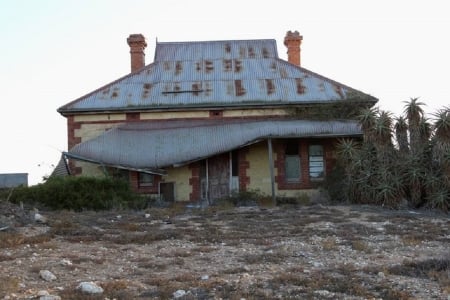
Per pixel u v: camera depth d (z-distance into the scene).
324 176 23.66
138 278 9.01
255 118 24.78
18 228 13.38
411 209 18.61
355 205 19.62
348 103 24.05
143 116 24.92
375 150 19.98
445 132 18.30
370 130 19.80
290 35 30.08
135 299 7.64
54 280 8.65
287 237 12.96
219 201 22.44
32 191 19.17
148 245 12.04
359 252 11.16
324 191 22.88
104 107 24.62
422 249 11.50
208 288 8.22
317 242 12.24
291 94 25.12
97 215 16.84
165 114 24.91
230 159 23.75
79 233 13.10
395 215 16.72
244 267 9.79
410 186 18.84
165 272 9.48
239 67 27.67
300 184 23.61
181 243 12.31
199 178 23.75
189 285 8.39
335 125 23.06
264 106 24.62
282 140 23.89
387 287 8.32
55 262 9.83
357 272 9.38
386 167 19.28
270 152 22.09
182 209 19.39
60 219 15.13
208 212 17.94
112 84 26.42
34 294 7.63
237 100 24.81
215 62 28.19
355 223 15.14
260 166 23.81
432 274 9.05
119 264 10.06
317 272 9.38
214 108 24.75
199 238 12.80
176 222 15.67
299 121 23.91
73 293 7.74
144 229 14.26
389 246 11.82
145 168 22.20
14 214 14.53
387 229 14.05
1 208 14.67
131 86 26.19
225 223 15.47
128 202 20.14
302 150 23.80
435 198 18.19
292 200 22.73
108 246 11.78
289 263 10.16
